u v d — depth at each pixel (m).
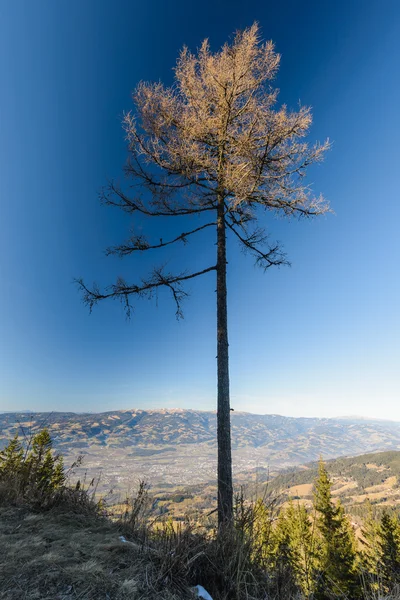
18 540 2.37
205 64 6.42
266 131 5.95
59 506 3.27
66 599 1.62
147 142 6.53
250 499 2.55
